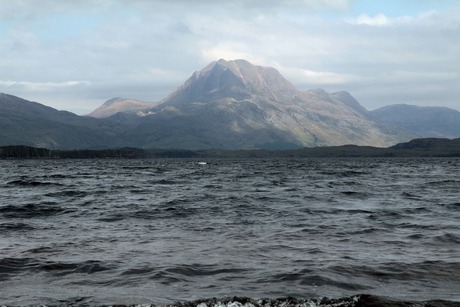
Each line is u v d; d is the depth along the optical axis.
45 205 35.72
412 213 30.67
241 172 109.31
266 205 35.59
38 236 21.81
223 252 17.89
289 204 36.34
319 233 22.48
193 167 156.25
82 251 18.11
